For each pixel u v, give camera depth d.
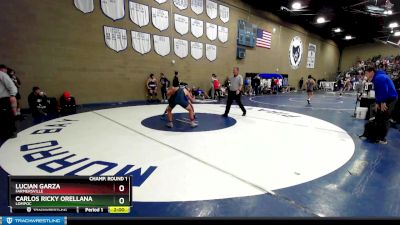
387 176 3.18
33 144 4.36
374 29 23.55
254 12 17.50
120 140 4.68
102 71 10.01
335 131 5.85
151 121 6.58
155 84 11.60
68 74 9.03
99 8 9.62
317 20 20.06
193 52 13.58
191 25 13.22
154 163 3.48
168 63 12.40
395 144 4.77
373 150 4.34
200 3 13.53
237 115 7.93
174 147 4.27
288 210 2.30
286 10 17.94
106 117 7.14
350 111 9.53
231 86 7.39
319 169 3.38
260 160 3.68
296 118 7.60
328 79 30.67
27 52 7.96
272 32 19.62
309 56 25.38
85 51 9.41
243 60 17.30
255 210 2.29
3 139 4.66
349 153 4.14
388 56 28.56
